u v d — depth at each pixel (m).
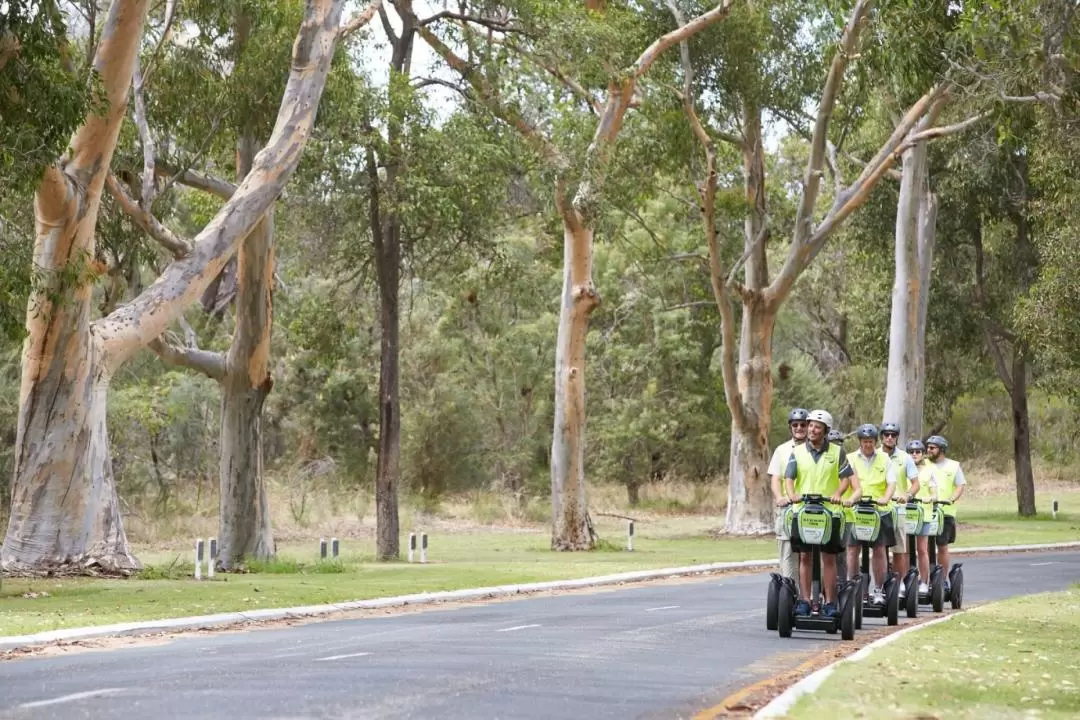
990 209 83.75
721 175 74.50
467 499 92.12
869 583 26.14
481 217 57.25
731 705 15.54
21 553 40.69
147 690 16.48
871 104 74.44
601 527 82.88
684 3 64.88
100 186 39.91
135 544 63.22
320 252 60.16
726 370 69.38
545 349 97.56
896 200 84.75
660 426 95.50
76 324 40.72
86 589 36.00
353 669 18.78
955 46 37.91
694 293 93.81
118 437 71.50
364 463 93.25
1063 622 29.02
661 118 62.66
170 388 74.31
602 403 100.00
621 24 59.81
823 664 20.22
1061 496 111.88
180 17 47.28
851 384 111.31
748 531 71.62
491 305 95.19
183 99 47.69
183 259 43.03
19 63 32.75
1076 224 55.59
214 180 50.41
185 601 32.31
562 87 60.53
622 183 61.84
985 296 88.50
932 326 88.69
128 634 25.91
